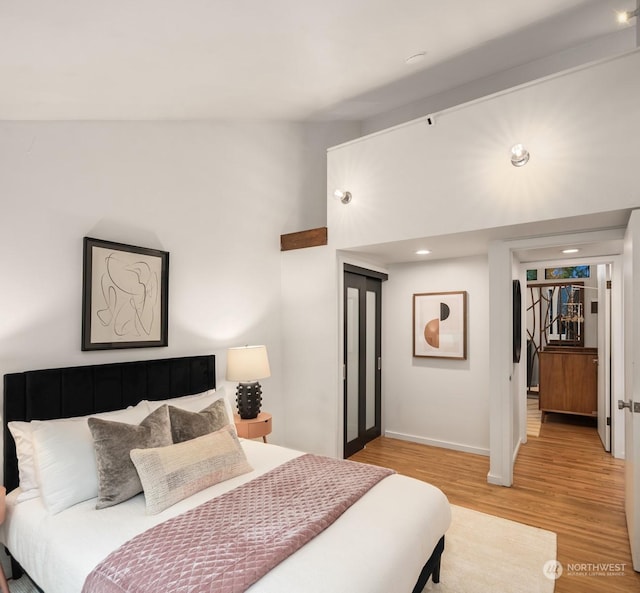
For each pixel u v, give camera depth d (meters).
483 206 3.00
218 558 1.45
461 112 3.11
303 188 4.48
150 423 2.21
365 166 3.63
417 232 3.32
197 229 3.39
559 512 2.91
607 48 3.40
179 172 3.26
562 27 3.17
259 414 3.51
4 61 1.72
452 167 3.15
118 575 1.41
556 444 4.49
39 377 2.24
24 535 1.81
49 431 2.00
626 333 2.70
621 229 2.96
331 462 2.47
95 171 2.68
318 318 3.92
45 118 2.40
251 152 3.93
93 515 1.84
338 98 3.88
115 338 2.71
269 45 2.29
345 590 1.36
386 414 4.90
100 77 2.08
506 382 3.39
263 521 1.72
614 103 2.52
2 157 2.23
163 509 1.88
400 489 2.10
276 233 4.16
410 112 4.55
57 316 2.43
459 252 4.03
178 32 1.84
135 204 2.92
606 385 4.25
